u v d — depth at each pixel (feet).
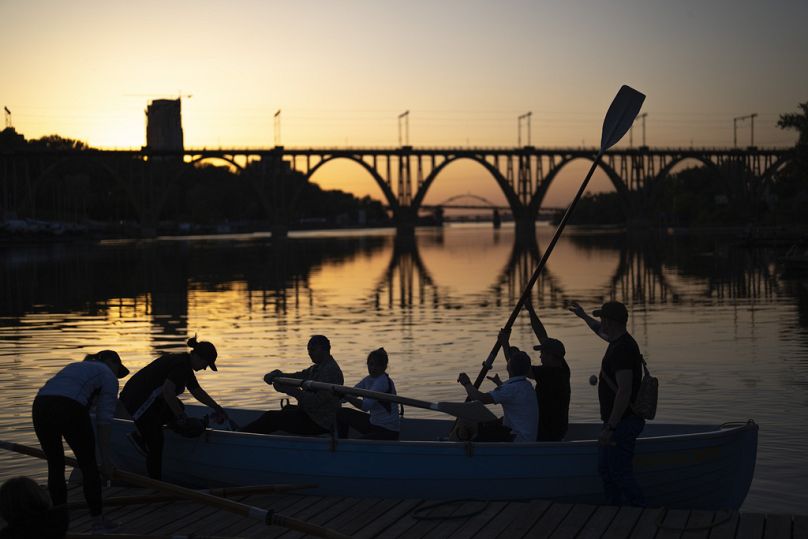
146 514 27.32
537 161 575.38
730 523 25.04
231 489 28.07
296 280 151.23
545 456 28.19
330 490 29.19
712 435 28.76
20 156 488.02
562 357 30.42
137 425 29.71
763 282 134.41
